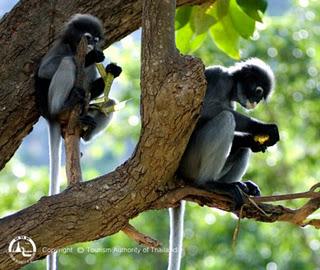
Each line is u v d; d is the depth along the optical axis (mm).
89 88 12328
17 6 11773
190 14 13320
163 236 22797
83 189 9781
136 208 9891
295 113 23188
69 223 9672
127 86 22938
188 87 9172
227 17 13469
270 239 22719
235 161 12180
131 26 12250
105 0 12094
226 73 12391
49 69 11820
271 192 22906
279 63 22906
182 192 10258
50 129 12117
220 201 10891
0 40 11609
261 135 11688
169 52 9312
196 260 22203
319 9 23391
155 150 9562
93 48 11992
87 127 11875
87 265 22578
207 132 11234
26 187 21188
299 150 23328
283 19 23359
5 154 11594
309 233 22969
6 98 11445
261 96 12617
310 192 10297
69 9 12000
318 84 23156
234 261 22188
